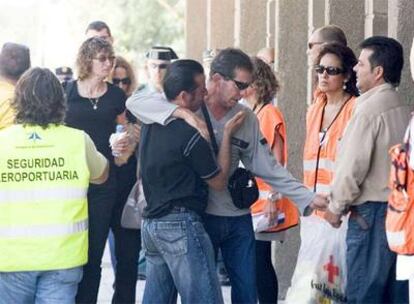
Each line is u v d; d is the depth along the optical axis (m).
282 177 10.41
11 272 9.50
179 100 9.95
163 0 51.78
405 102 12.04
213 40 22.95
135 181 12.30
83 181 9.61
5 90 11.66
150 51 14.15
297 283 10.98
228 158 10.12
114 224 12.45
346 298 10.69
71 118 11.85
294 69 15.89
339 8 14.91
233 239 10.47
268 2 18.80
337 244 10.77
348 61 11.45
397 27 12.04
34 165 9.52
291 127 15.84
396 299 10.40
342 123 11.41
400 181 9.20
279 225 12.16
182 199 9.88
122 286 12.62
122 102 11.97
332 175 11.38
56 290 9.57
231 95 10.14
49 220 9.50
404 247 9.20
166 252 9.95
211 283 9.91
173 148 9.81
